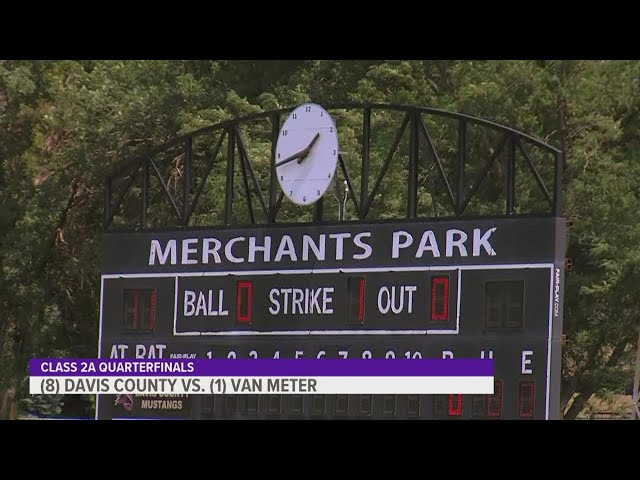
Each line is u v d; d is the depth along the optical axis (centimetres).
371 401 10238
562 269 9450
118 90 18888
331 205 16950
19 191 18838
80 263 18238
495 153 10062
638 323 16912
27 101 18712
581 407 17688
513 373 9500
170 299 11300
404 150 17588
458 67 18138
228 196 11331
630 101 17950
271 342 10750
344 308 10419
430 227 10069
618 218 16838
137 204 18700
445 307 9894
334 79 19475
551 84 17350
